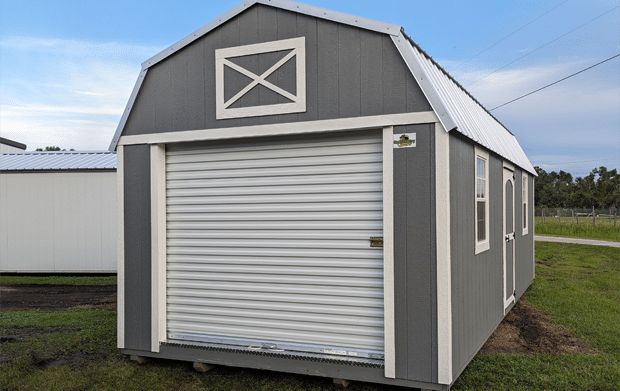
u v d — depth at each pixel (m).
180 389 4.70
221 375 5.06
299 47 4.79
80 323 7.32
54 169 12.38
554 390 4.51
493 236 6.34
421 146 4.29
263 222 5.07
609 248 17.88
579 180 59.06
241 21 5.06
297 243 4.91
